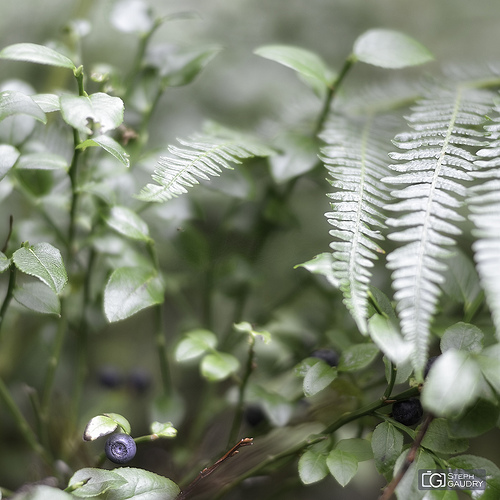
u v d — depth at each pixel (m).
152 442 0.77
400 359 0.64
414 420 0.67
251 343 0.70
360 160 0.70
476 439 0.90
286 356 0.78
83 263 0.76
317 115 0.79
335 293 0.78
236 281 0.77
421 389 0.66
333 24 1.10
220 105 1.02
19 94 0.67
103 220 0.71
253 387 0.72
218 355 0.71
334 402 0.73
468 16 1.11
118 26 0.75
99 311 0.75
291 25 1.09
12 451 0.81
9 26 0.96
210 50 0.74
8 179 0.73
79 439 0.76
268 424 0.74
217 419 0.80
